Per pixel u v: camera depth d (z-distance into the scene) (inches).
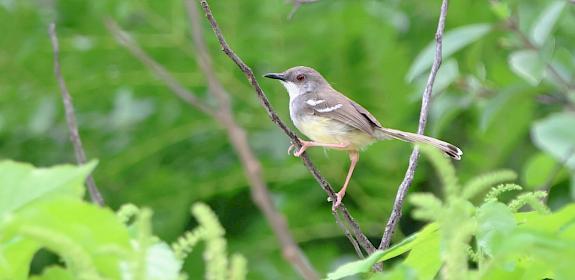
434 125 522.3
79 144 332.2
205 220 128.9
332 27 550.3
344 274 158.1
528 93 478.6
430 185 577.6
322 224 577.9
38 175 139.3
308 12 541.0
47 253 508.7
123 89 582.6
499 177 140.9
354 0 537.3
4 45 572.7
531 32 459.2
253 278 557.6
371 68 557.0
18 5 556.7
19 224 129.6
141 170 602.2
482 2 557.6
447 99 522.6
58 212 129.6
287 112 585.3
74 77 584.4
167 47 567.5
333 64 571.8
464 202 139.6
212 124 581.6
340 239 591.2
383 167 564.7
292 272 555.2
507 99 470.0
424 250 164.7
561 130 423.5
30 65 583.5
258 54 573.3
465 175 529.3
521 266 155.6
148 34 564.7
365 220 582.2
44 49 571.8
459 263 132.9
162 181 584.4
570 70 496.4
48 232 126.3
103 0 542.3
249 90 580.4
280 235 227.5
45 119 586.6
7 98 592.4
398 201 288.4
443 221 135.3
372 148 550.9
